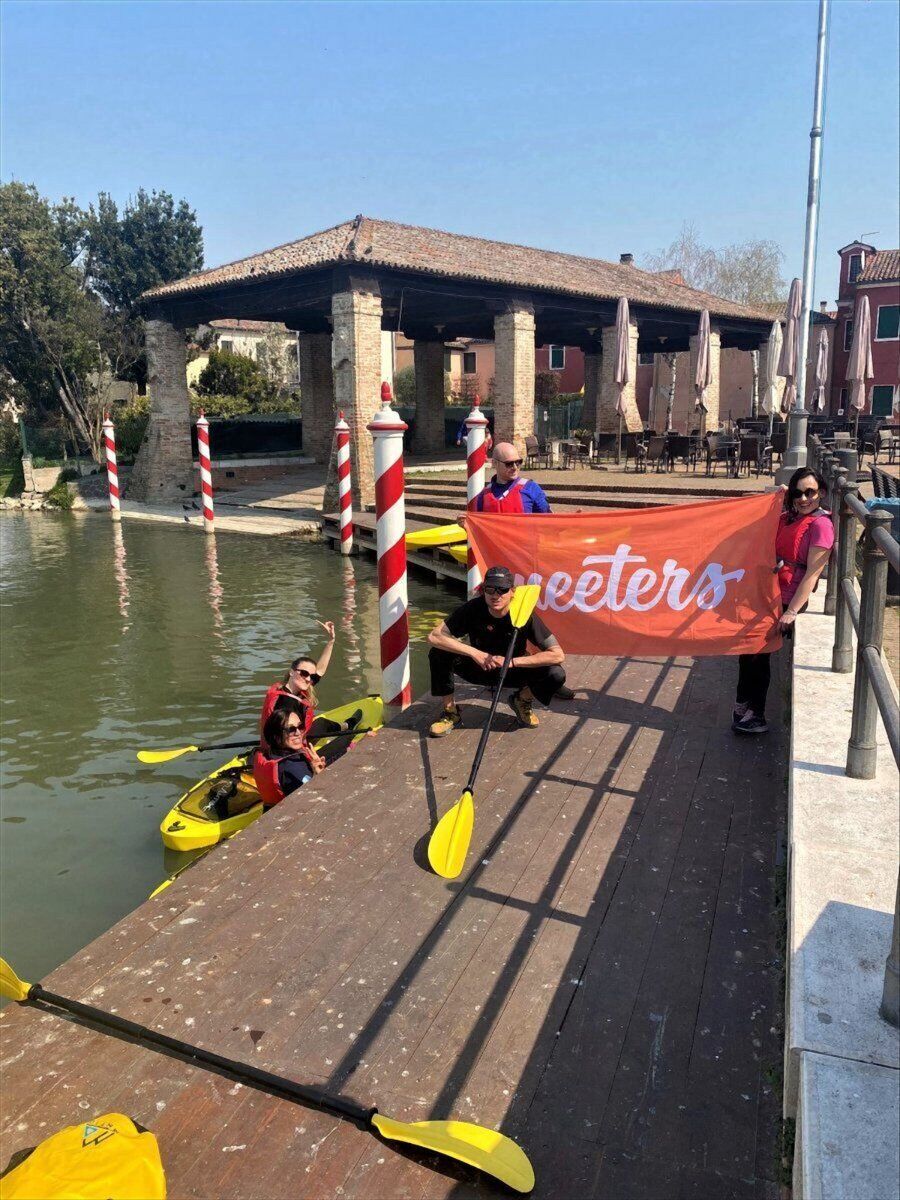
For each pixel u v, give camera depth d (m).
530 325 23.86
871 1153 2.03
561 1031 3.20
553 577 5.97
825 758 4.21
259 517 24.17
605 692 6.56
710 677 6.85
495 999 3.37
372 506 20.56
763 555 5.53
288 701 6.21
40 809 6.80
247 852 4.45
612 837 4.48
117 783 7.26
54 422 37.41
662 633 5.75
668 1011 3.28
